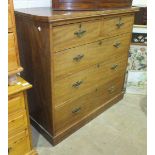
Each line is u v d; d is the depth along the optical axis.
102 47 1.61
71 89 1.51
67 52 1.33
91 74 1.63
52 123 1.50
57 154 1.50
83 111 1.74
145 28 2.21
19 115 1.23
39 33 1.25
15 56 1.11
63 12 1.31
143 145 1.61
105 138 1.67
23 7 1.64
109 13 1.48
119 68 1.99
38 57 1.35
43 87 1.44
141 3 2.38
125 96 2.30
